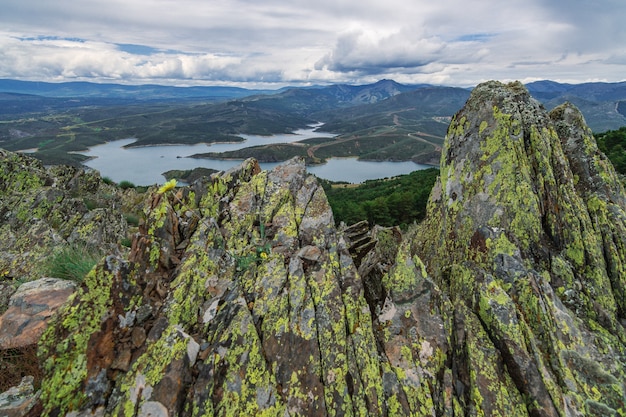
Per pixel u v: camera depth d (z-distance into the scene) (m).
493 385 7.42
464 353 7.95
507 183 10.83
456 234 11.36
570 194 10.62
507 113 11.71
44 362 5.92
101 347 6.26
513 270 9.35
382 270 10.37
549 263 9.95
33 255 12.70
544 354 8.10
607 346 8.45
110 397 5.94
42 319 7.66
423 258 12.48
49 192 20.31
